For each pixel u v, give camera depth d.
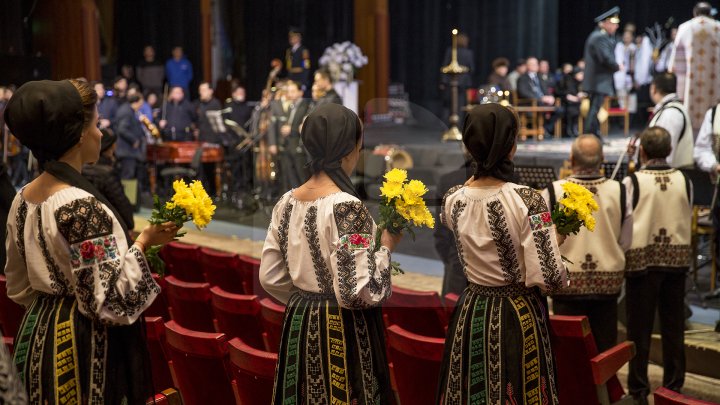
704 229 6.25
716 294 6.24
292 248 2.40
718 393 4.64
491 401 2.70
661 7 18.70
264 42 17.97
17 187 11.84
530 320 2.72
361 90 17.11
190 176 11.06
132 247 2.20
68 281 2.21
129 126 11.18
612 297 4.04
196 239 7.04
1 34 13.94
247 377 2.82
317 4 18.53
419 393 3.11
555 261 2.62
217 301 3.62
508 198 2.65
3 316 4.14
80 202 2.17
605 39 12.66
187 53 17.50
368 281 2.29
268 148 7.58
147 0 17.27
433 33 19.84
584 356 3.34
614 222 3.98
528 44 18.94
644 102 16.56
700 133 6.08
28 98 2.19
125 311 2.14
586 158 3.97
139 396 2.27
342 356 2.38
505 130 2.66
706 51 8.24
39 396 2.19
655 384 4.82
